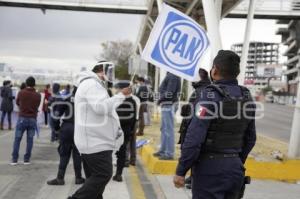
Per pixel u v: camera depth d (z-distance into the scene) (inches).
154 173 373.4
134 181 347.3
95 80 227.5
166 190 317.4
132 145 417.4
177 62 303.1
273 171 367.6
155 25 299.9
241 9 1450.5
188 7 959.0
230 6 971.3
